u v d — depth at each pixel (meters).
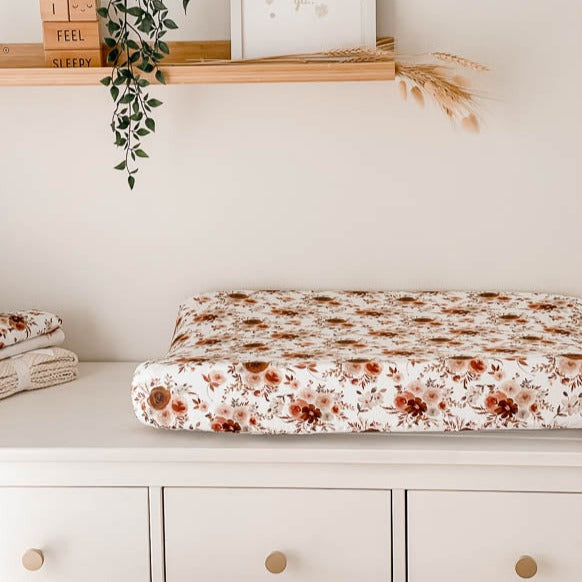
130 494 1.32
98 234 1.83
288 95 1.77
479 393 1.29
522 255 1.79
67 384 1.67
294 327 1.61
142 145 1.79
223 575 1.33
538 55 1.73
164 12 1.69
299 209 1.80
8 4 1.75
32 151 1.80
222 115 1.78
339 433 1.34
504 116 1.75
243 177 1.80
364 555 1.31
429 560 1.31
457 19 1.73
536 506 1.28
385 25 1.74
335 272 1.82
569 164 1.76
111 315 1.85
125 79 1.62
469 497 1.29
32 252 1.84
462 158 1.77
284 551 1.32
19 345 1.62
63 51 1.58
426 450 1.26
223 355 1.39
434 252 1.80
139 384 1.32
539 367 1.29
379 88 1.75
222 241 1.82
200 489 1.31
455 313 1.67
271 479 1.30
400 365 1.30
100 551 1.33
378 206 1.79
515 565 1.29
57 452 1.29
